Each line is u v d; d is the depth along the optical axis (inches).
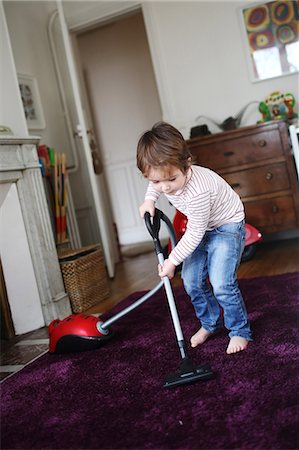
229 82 153.9
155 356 72.1
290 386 54.3
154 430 50.4
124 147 222.7
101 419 55.2
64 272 113.8
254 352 66.1
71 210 150.3
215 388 57.6
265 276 107.6
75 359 77.6
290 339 68.5
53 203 135.2
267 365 61.2
